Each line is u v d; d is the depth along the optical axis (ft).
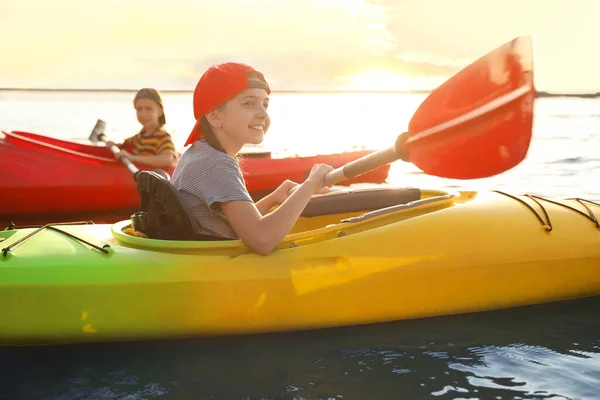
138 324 6.36
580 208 8.07
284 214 6.36
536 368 5.98
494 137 6.27
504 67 6.14
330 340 6.60
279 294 6.50
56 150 14.24
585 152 23.88
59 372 5.98
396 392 5.52
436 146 6.59
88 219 14.30
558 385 5.63
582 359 6.17
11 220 14.11
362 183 18.75
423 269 6.91
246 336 6.65
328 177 6.73
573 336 6.72
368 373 5.90
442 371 5.93
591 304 7.59
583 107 62.28
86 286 6.27
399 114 74.69
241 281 6.40
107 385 5.73
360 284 6.72
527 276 7.34
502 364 6.07
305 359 6.19
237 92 6.34
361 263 6.75
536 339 6.64
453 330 6.85
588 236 7.64
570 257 7.46
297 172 16.44
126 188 14.46
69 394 5.57
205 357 6.26
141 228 7.05
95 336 6.35
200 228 6.62
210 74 6.42
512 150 6.16
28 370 6.01
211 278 6.38
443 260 7.00
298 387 5.65
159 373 5.94
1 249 6.70
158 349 6.44
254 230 6.27
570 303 7.60
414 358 6.21
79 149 15.83
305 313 6.63
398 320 7.00
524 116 6.01
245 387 5.65
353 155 17.31
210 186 6.33
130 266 6.42
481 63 6.32
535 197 8.24
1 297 6.20
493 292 7.24
